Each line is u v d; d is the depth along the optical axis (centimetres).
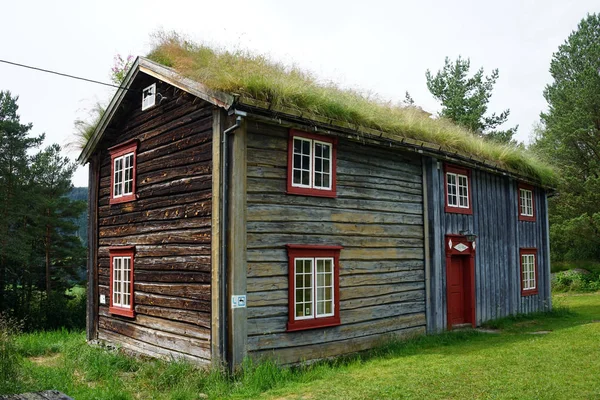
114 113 1227
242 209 881
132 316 1123
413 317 1205
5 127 2616
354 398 698
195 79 931
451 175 1398
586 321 1484
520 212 1714
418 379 782
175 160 1038
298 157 988
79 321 2675
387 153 1184
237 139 885
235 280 860
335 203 1046
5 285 2702
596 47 3303
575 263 3291
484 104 2878
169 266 1024
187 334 957
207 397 767
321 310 996
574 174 3180
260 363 878
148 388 848
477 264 1455
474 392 703
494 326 1420
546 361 881
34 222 2700
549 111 3603
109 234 1267
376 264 1123
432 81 3039
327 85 1108
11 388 746
